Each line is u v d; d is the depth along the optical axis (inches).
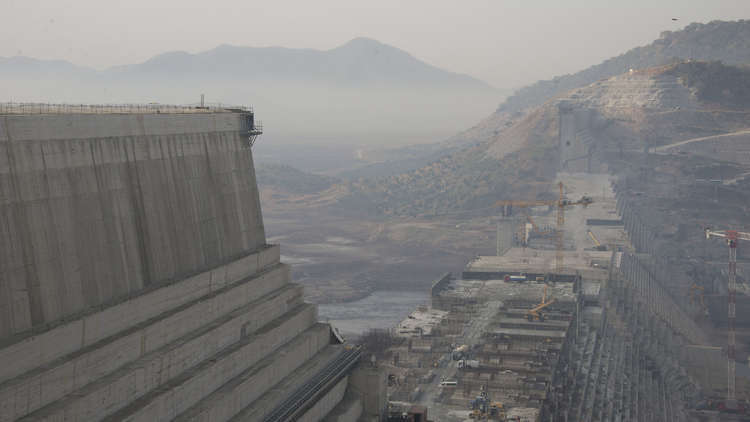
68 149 3937.0
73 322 3794.3
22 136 3676.2
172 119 4803.2
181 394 4261.8
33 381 3494.1
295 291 5895.7
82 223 3983.8
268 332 5255.9
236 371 4840.1
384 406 6190.9
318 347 5910.4
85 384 3789.4
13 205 3595.0
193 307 4653.1
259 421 4768.7
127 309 4168.3
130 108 5118.1
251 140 5802.2
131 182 4379.9
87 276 3991.1
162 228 4621.1
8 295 3531.0
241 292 5231.3
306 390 5255.9
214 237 5191.9
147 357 4195.4
